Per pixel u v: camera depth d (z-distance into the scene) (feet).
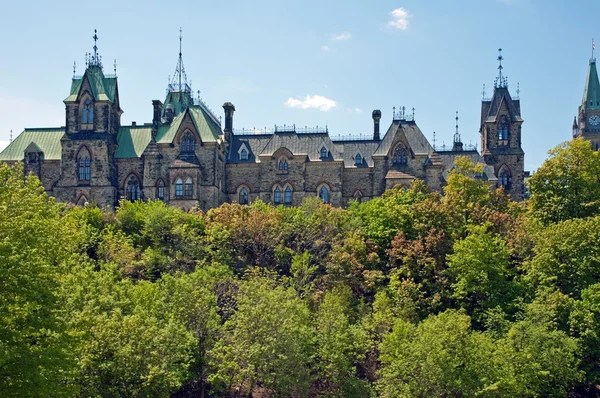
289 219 327.67
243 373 211.82
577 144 327.47
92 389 177.06
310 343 229.86
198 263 286.05
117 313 190.08
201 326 223.30
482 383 215.92
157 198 415.85
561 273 273.13
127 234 321.73
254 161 430.20
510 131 469.98
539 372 222.69
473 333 228.22
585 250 273.54
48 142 442.50
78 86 434.71
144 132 440.45
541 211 322.14
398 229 308.40
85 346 174.60
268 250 308.40
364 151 435.53
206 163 412.36
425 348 213.87
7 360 140.67
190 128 415.85
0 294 146.72
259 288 234.58
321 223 320.91
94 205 379.55
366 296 281.74
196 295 223.71
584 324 245.86
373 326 239.91
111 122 431.84
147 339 185.26
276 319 220.02
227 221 320.50
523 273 295.89
